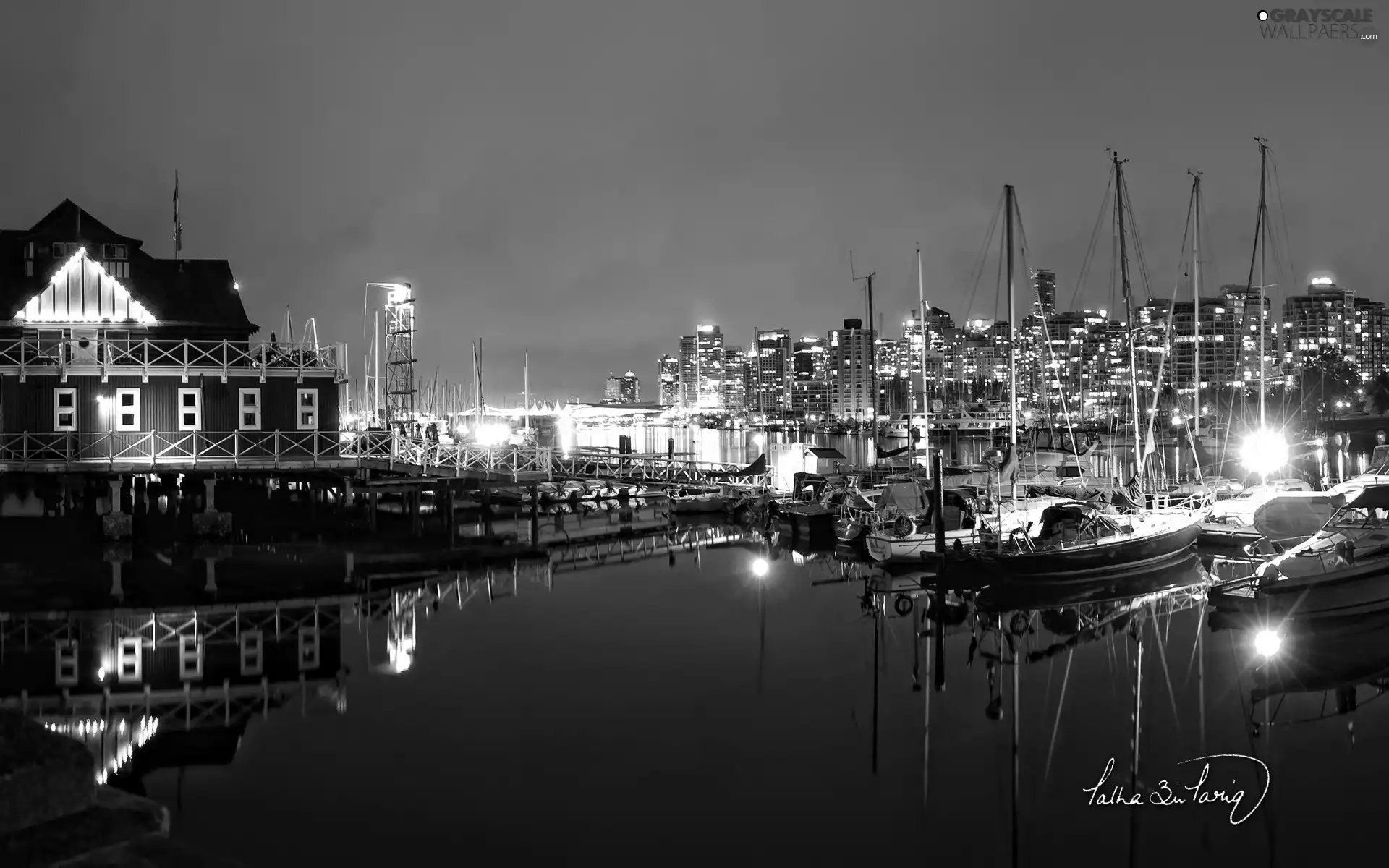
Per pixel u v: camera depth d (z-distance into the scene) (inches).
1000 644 1165.7
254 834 614.9
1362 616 1148.5
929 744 815.1
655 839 623.5
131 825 250.1
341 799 675.4
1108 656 1102.4
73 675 962.7
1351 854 622.8
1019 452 2576.3
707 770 746.8
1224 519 1856.5
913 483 1967.3
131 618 1199.6
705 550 1987.0
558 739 807.7
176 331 2080.5
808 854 610.2
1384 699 925.8
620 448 3117.6
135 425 1775.3
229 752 764.0
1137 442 2364.7
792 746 804.6
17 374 1720.0
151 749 765.9
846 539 1977.1
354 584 1446.9
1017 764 770.8
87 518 1904.5
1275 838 645.3
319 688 940.0
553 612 1325.0
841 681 1003.3
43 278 2102.6
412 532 1971.0
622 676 1008.2
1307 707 906.7
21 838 235.0
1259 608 1133.7
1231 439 4281.5
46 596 1295.5
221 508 2176.4
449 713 870.4
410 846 603.5
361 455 1937.7
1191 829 659.4
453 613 1305.4
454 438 3161.9
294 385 1873.8
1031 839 640.4
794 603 1413.6
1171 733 840.9
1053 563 1432.1
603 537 2150.6
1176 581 1569.9
